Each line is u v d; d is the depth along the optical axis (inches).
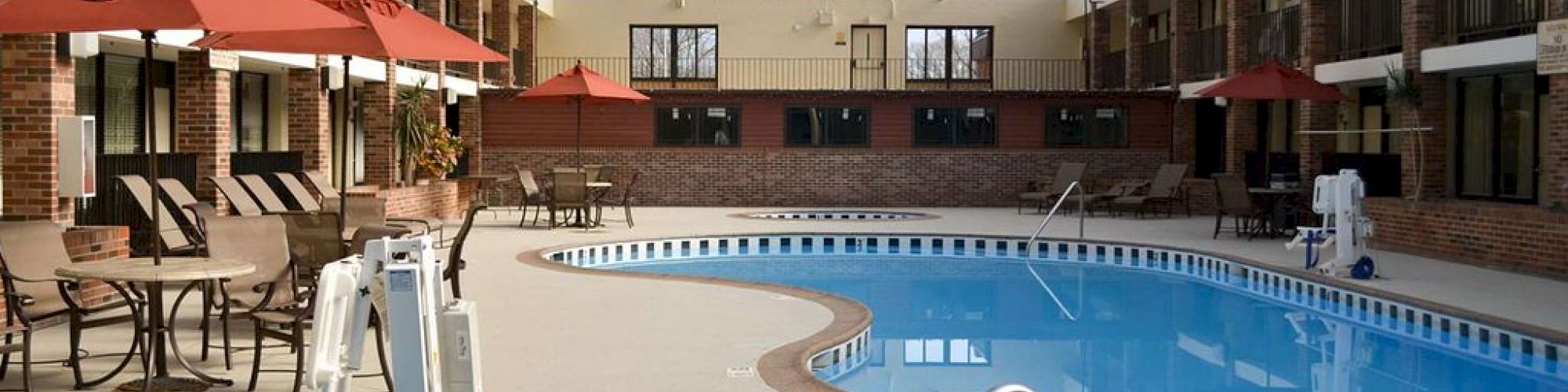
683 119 1139.9
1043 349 450.0
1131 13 1157.7
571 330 405.1
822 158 1140.5
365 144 892.6
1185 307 551.2
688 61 1272.1
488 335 395.5
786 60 1272.1
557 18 1267.2
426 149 916.6
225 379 318.7
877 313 535.2
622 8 1267.2
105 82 673.6
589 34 1267.2
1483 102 751.7
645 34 1273.4
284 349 364.5
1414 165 724.0
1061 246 765.9
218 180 574.6
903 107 1143.0
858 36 1275.8
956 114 1143.0
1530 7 661.9
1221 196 775.7
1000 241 791.1
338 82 779.4
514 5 1221.7
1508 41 650.2
